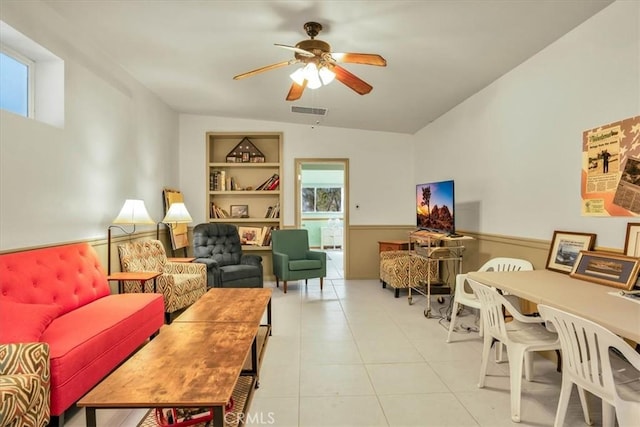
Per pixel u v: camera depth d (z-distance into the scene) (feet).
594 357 4.96
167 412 6.02
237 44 10.12
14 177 7.77
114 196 11.90
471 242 13.16
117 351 7.44
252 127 18.97
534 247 9.67
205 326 7.11
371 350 9.64
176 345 6.11
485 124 12.20
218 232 16.84
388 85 12.28
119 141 12.18
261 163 19.11
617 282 6.80
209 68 12.07
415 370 8.47
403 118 16.47
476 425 6.36
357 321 12.12
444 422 6.44
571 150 8.43
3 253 7.47
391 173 19.44
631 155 6.91
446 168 15.33
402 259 15.52
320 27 8.63
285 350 9.64
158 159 15.66
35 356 5.39
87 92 10.36
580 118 8.15
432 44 9.21
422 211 14.66
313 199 32.50
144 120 14.15
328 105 15.12
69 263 8.80
